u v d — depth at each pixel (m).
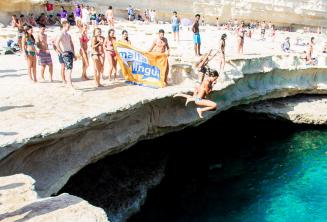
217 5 44.34
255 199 15.09
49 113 10.78
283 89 22.77
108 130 11.80
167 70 14.84
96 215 6.34
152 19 36.78
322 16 51.62
